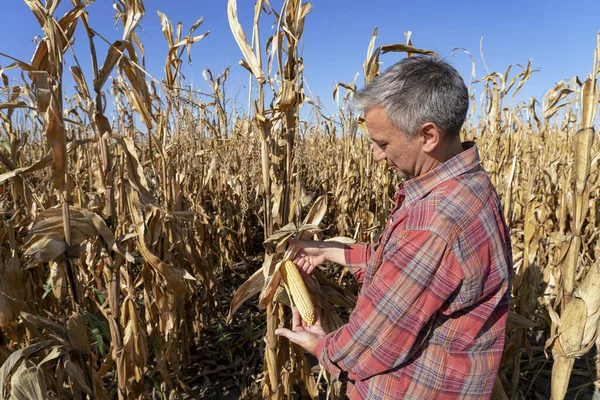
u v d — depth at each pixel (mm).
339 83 2951
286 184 2227
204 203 5020
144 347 2582
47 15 1650
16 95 2207
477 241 1414
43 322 1919
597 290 2018
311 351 1927
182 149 3123
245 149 2648
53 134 1718
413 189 1540
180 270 2299
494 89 3727
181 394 3330
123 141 2129
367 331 1511
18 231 2291
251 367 3545
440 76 1357
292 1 2086
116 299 2115
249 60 2031
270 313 2344
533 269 3129
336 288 2404
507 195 3369
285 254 2139
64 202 1806
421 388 1549
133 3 2160
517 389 3297
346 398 3039
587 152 1947
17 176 2186
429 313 1431
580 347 2078
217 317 4293
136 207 2213
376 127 1465
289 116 2207
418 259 1402
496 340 1603
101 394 2092
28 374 1787
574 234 2068
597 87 1893
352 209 5617
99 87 1898
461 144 1679
